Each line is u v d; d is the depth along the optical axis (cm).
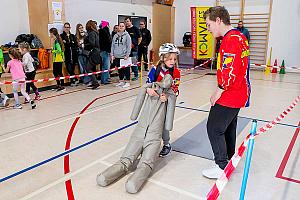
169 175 261
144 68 885
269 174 263
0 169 272
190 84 695
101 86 668
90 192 234
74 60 662
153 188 240
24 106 494
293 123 402
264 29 910
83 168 274
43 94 586
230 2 952
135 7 901
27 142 335
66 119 421
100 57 638
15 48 520
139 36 741
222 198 226
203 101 529
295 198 227
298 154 304
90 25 617
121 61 657
